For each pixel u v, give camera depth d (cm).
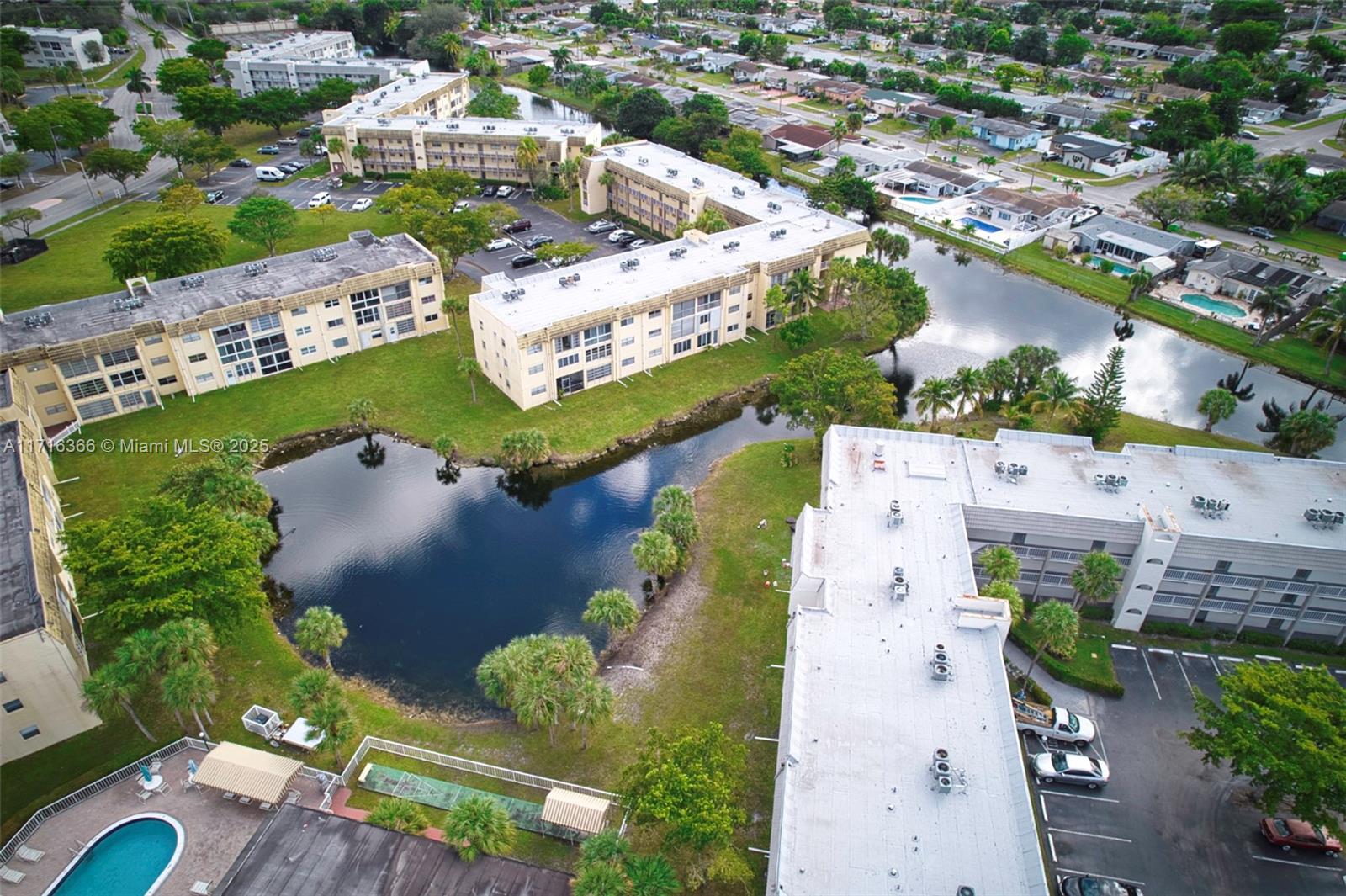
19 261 15150
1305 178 18738
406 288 12888
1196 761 6900
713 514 9750
